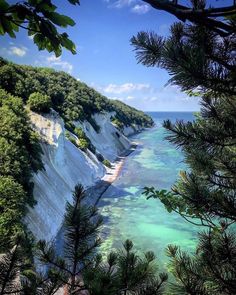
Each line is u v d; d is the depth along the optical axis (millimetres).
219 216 6098
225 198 5824
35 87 54062
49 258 5570
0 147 28906
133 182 55844
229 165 6477
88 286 4691
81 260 5500
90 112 80625
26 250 5105
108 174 61000
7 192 24484
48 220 30641
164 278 5992
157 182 56000
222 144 5738
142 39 4004
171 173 63500
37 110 47375
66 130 59344
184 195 6273
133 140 116188
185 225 35750
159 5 2445
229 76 4090
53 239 29516
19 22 2814
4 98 41344
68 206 5414
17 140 32500
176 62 3850
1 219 22297
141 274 5754
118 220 36969
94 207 5652
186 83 4055
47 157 41250
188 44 3932
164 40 4043
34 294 4812
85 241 5473
